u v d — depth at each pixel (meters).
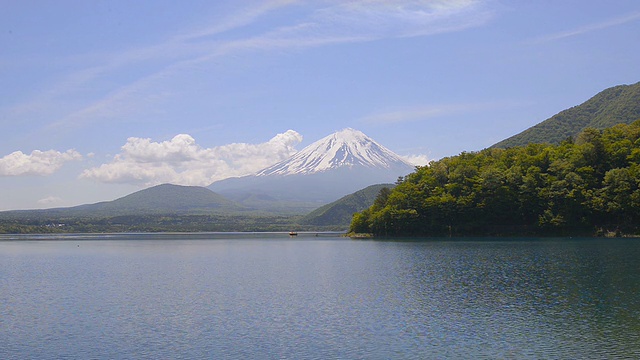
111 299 81.69
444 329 59.38
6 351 54.38
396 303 73.81
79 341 57.62
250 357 51.12
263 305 74.50
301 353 52.03
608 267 103.00
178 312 70.88
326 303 75.06
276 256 162.25
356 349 52.88
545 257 124.50
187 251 197.50
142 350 54.03
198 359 50.84
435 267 112.69
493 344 53.75
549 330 58.22
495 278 93.62
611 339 54.69
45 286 96.94
